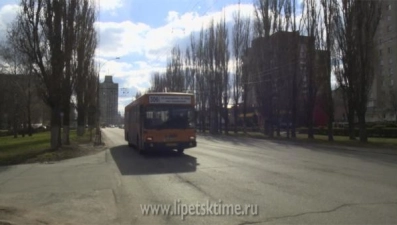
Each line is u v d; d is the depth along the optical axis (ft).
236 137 164.86
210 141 127.13
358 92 109.50
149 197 32.12
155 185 38.09
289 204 27.81
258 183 37.19
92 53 111.86
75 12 85.81
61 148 82.07
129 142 96.48
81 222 24.72
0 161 64.64
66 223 24.48
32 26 77.05
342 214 24.63
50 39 78.02
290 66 144.15
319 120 212.02
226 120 217.15
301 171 45.78
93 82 145.89
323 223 22.70
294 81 142.92
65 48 81.56
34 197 33.37
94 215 26.55
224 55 217.15
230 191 33.35
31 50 77.61
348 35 110.93
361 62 109.29
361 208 26.14
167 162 59.11
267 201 28.96
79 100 145.79
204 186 36.32
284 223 22.91
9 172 51.62
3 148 89.97
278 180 38.83
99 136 113.09
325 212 25.25
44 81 79.66
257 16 157.07
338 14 115.03
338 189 33.45
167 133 67.36
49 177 46.06
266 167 50.11
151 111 67.51
